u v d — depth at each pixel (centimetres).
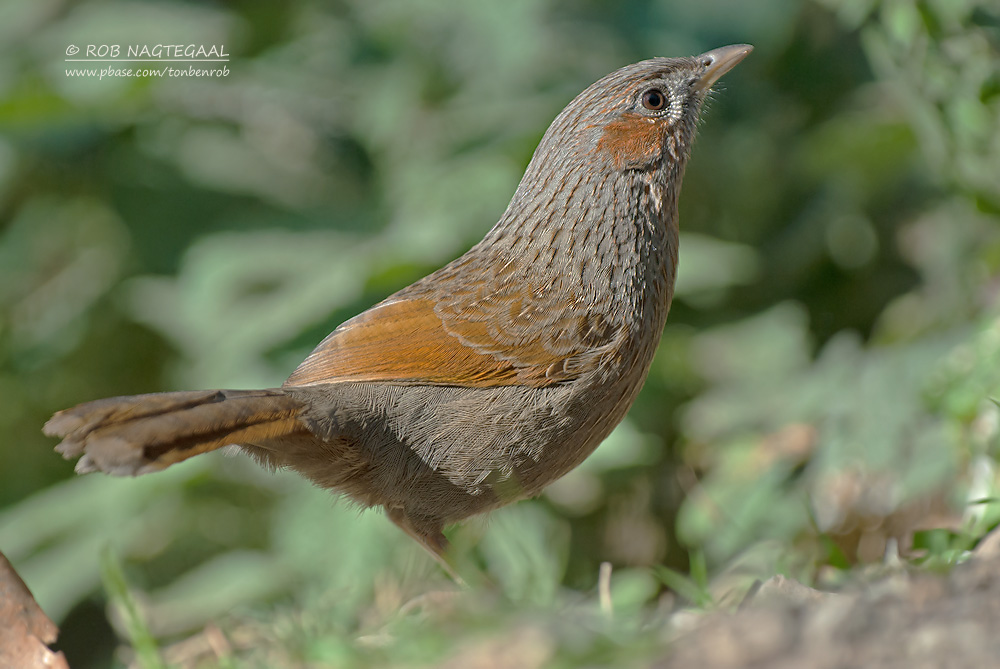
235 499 1247
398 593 796
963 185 1053
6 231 1435
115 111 1347
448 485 809
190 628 1080
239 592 1083
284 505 1160
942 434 918
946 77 1009
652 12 1299
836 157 1308
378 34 1337
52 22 1411
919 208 1364
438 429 798
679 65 902
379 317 823
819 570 768
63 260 1426
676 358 1273
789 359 1289
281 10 1407
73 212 1416
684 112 892
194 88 1398
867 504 966
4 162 1385
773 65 1359
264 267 1281
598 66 1295
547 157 873
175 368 1374
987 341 929
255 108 1412
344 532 1084
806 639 513
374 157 1366
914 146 1282
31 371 1403
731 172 1361
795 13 1311
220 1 1416
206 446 676
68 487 1265
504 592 722
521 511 1141
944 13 986
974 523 715
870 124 1268
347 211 1343
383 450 791
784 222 1399
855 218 1377
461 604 641
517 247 855
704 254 1238
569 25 1297
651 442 1188
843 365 1090
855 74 1357
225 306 1269
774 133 1369
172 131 1406
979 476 861
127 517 1205
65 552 1196
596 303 830
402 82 1320
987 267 1103
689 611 659
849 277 1385
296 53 1391
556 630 568
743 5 1308
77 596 1161
